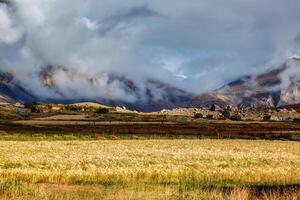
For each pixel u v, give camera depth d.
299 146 76.38
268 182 30.25
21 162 43.25
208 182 30.05
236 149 66.44
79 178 31.39
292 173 38.22
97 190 22.81
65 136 97.38
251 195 20.97
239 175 35.59
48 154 52.38
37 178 30.88
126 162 44.38
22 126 142.62
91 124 172.12
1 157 47.81
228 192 22.73
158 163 44.09
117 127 150.38
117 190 22.66
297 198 19.14
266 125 187.38
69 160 45.38
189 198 19.75
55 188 23.81
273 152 61.94
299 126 180.75
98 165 41.69
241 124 196.75
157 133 118.31
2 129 123.56
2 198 18.97
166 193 20.91
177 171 37.78
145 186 25.00
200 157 51.41
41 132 116.81
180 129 141.88
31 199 18.89
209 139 98.56
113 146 68.75
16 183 25.05
